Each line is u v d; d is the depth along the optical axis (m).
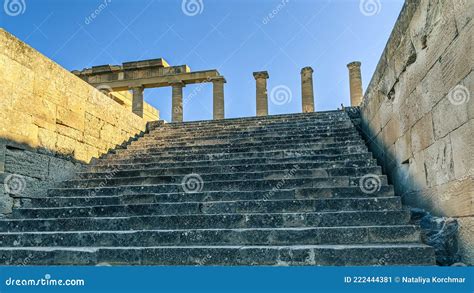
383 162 7.83
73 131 8.68
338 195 5.86
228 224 5.16
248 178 7.14
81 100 9.08
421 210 5.22
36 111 7.55
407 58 5.87
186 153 9.34
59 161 8.10
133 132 11.75
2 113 6.71
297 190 5.99
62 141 8.27
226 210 5.69
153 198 6.39
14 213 6.28
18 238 5.06
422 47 5.27
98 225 5.49
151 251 4.39
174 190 6.85
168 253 4.36
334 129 9.95
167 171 7.97
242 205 5.65
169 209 5.86
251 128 11.18
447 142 4.54
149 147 10.39
